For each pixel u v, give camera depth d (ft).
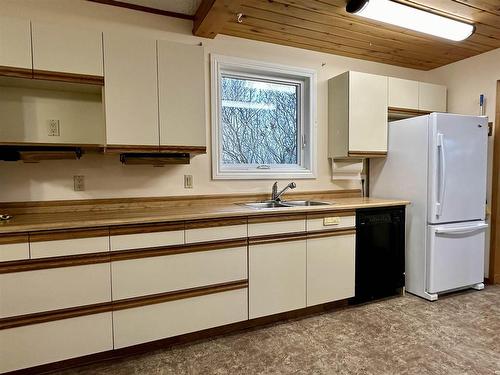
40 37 6.13
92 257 5.92
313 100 10.31
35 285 5.57
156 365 6.18
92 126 7.52
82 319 5.90
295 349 6.70
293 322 7.95
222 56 8.93
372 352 6.55
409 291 9.78
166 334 6.57
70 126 7.33
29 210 7.07
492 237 10.48
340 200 9.95
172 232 6.53
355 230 8.71
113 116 6.75
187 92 7.41
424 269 9.27
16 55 5.98
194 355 6.51
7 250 5.38
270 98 10.19
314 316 8.27
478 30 8.85
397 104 10.48
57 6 7.23
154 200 8.21
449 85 11.74
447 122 9.08
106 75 6.65
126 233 6.15
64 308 5.78
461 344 6.81
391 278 9.34
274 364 6.18
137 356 6.48
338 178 10.68
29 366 5.60
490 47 10.12
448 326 7.62
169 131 7.27
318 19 8.13
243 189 9.39
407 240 9.78
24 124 6.94
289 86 10.48
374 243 9.02
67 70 6.33
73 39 6.37
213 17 7.52
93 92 7.41
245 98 9.79
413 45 9.92
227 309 7.14
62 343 5.79
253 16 7.95
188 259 6.70
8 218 6.17
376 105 10.06
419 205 9.38
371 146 10.03
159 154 7.63
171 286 6.57
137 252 6.25
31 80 6.29
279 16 7.96
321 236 8.21
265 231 7.50
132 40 6.85
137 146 6.98
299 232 7.91
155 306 6.45
